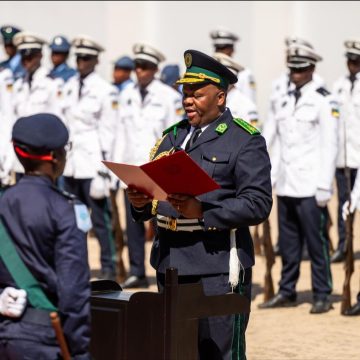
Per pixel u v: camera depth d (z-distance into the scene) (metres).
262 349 11.05
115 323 7.71
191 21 26.05
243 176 8.07
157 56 14.57
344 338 11.51
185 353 7.69
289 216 13.02
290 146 12.95
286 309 13.00
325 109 12.71
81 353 6.58
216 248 8.09
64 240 6.58
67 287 6.51
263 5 25.50
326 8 24.97
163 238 8.23
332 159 12.63
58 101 15.32
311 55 12.87
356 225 18.64
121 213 20.47
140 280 14.51
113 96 14.73
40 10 26.14
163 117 14.51
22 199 6.70
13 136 6.89
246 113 13.62
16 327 6.63
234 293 7.98
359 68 15.06
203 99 8.19
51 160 6.86
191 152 8.26
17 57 18.02
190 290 7.68
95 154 14.68
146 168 7.50
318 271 12.75
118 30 26.38
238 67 13.91
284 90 13.22
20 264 6.64
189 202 7.78
